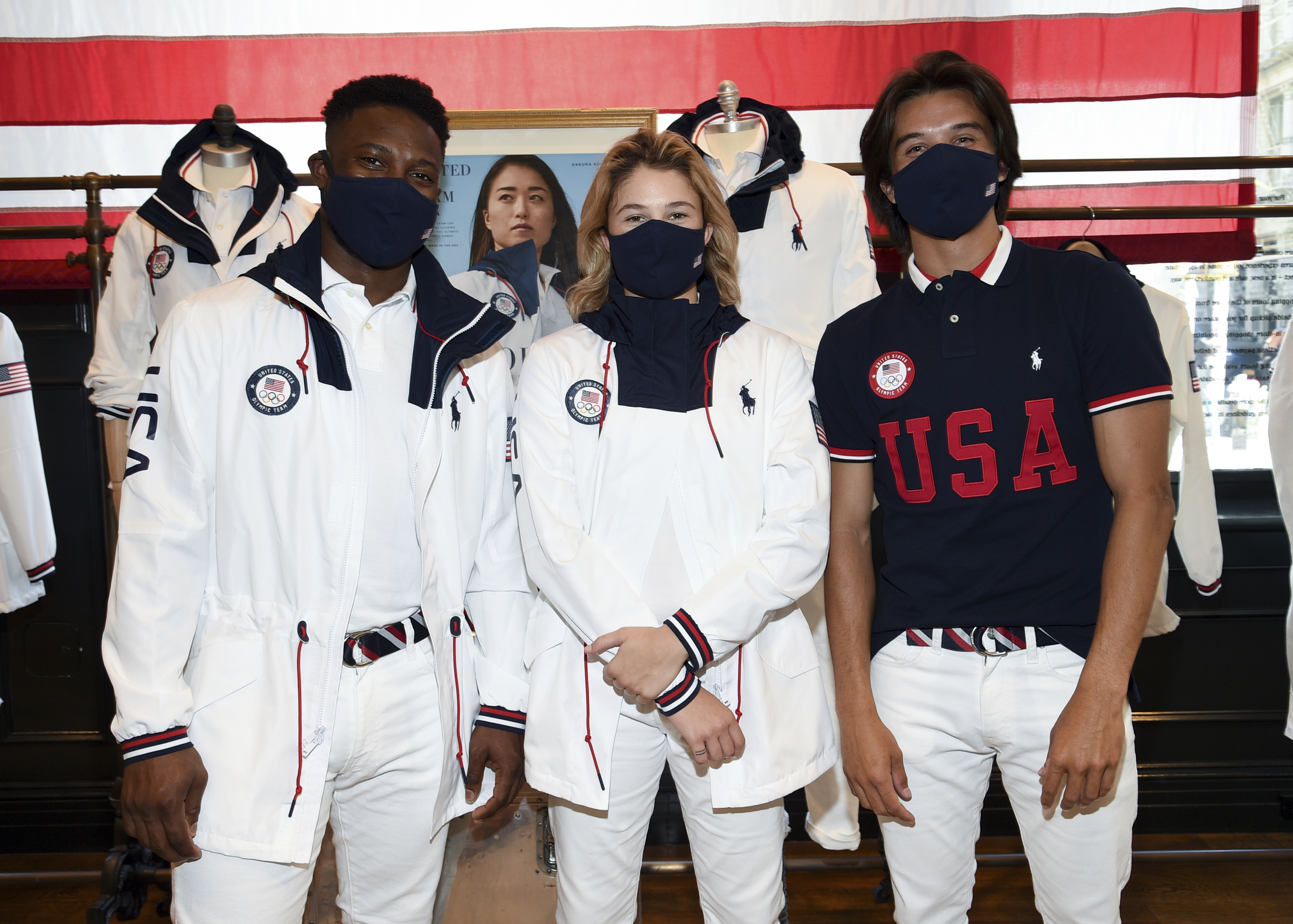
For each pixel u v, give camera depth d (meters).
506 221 2.27
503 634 1.43
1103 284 1.32
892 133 1.45
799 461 1.35
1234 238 2.64
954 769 1.39
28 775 2.70
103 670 2.70
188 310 1.29
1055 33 2.65
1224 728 2.75
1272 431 2.36
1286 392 2.32
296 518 1.24
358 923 1.46
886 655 1.43
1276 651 2.74
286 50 2.61
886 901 2.37
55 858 2.67
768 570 1.28
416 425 1.33
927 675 1.37
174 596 1.22
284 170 2.14
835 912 2.35
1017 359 1.33
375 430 1.32
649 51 2.63
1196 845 2.66
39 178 2.28
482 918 1.90
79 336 2.68
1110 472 1.30
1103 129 2.67
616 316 1.43
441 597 1.34
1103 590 1.27
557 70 2.63
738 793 1.30
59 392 2.68
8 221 2.61
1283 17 2.81
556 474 1.35
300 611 1.23
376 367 1.34
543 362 1.42
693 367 1.39
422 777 1.38
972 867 1.44
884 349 1.42
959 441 1.35
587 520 1.37
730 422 1.37
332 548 1.25
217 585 1.29
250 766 1.20
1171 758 2.75
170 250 2.09
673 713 1.23
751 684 1.34
